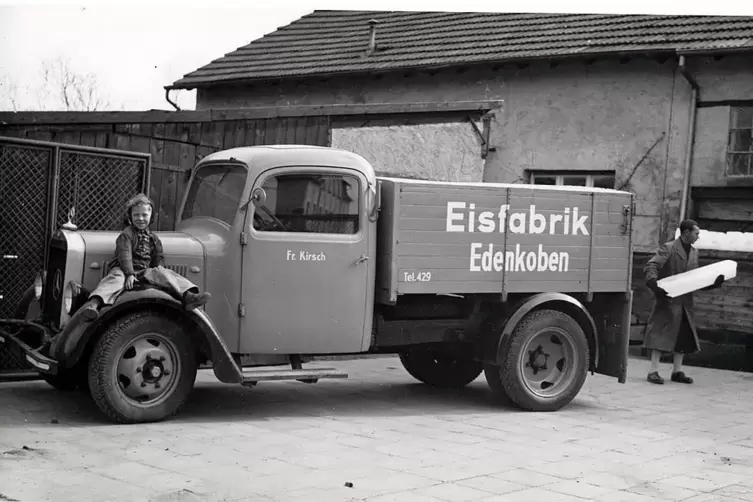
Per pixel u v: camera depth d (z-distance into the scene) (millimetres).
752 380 11148
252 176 7504
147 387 6977
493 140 14797
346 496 5215
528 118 14531
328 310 7684
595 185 14102
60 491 5043
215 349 7062
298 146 7914
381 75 15836
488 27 15961
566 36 14477
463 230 8016
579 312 8625
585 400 9211
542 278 8430
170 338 7023
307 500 5102
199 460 5926
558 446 6883
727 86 12828
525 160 14547
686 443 7203
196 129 11422
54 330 7277
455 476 5785
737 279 12094
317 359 11477
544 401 8406
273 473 5684
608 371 9016
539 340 8516
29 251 8383
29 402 7602
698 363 12375
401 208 7762
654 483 5840
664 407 8953
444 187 7934
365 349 7871
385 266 7816
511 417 8062
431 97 15445
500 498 5297
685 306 10625
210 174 7957
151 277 6945
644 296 13039
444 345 8711
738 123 12758
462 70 15039
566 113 14188
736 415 8625
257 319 7477
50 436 6402
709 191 12906
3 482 5156
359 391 9234
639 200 13500
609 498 5410
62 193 8617
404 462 6137
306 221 7625
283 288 7543
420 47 16047
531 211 8344
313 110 12188
